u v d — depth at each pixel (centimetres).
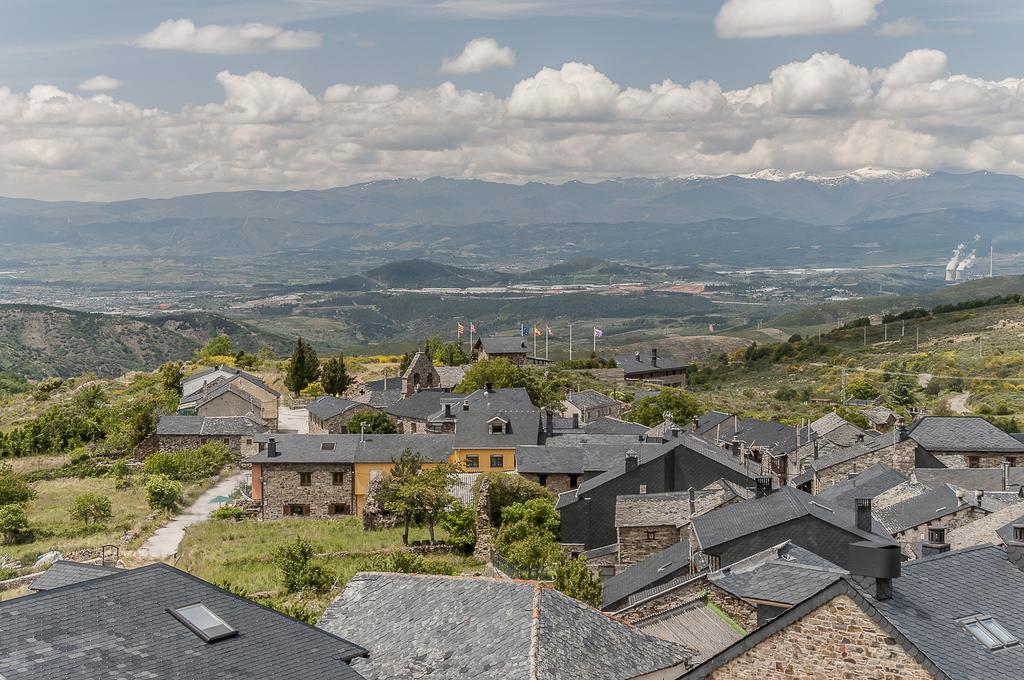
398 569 6712
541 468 8875
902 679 2392
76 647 2372
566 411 14412
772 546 4609
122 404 15338
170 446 13012
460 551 8019
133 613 2569
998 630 2561
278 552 7081
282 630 2702
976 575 2800
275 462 9750
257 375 19950
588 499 7762
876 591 2516
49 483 12025
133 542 8700
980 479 7212
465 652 2967
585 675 2834
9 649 2306
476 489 8438
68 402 16012
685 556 5456
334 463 9750
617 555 7050
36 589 3741
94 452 13300
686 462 7788
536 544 6975
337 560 7762
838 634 2478
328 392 17625
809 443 10088
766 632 2577
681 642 3709
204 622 2608
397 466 8844
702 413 13838
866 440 9544
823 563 4081
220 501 10356
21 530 9156
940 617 2538
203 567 7531
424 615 3219
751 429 11481
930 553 3778
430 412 13262
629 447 9162
